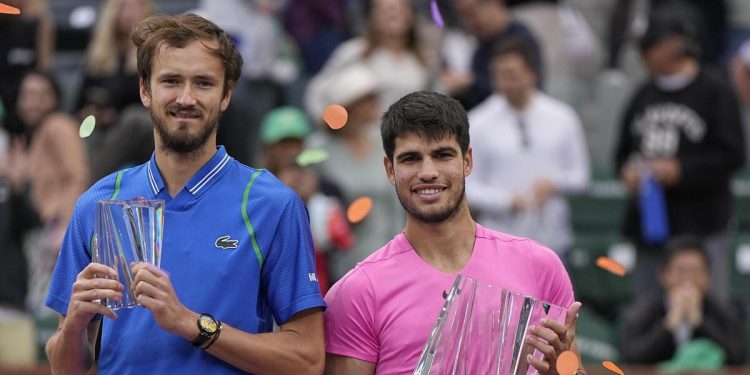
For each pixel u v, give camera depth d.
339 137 21.69
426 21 26.23
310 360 11.06
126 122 18.61
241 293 10.90
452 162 11.16
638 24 29.05
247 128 22.28
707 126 23.08
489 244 11.59
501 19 24.06
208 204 11.05
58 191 22.61
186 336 10.48
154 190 11.14
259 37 26.52
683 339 21.59
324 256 20.14
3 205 22.03
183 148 10.87
